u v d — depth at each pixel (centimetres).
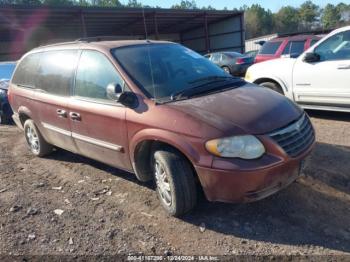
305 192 393
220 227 344
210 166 316
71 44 486
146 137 357
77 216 385
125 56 418
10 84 621
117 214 383
